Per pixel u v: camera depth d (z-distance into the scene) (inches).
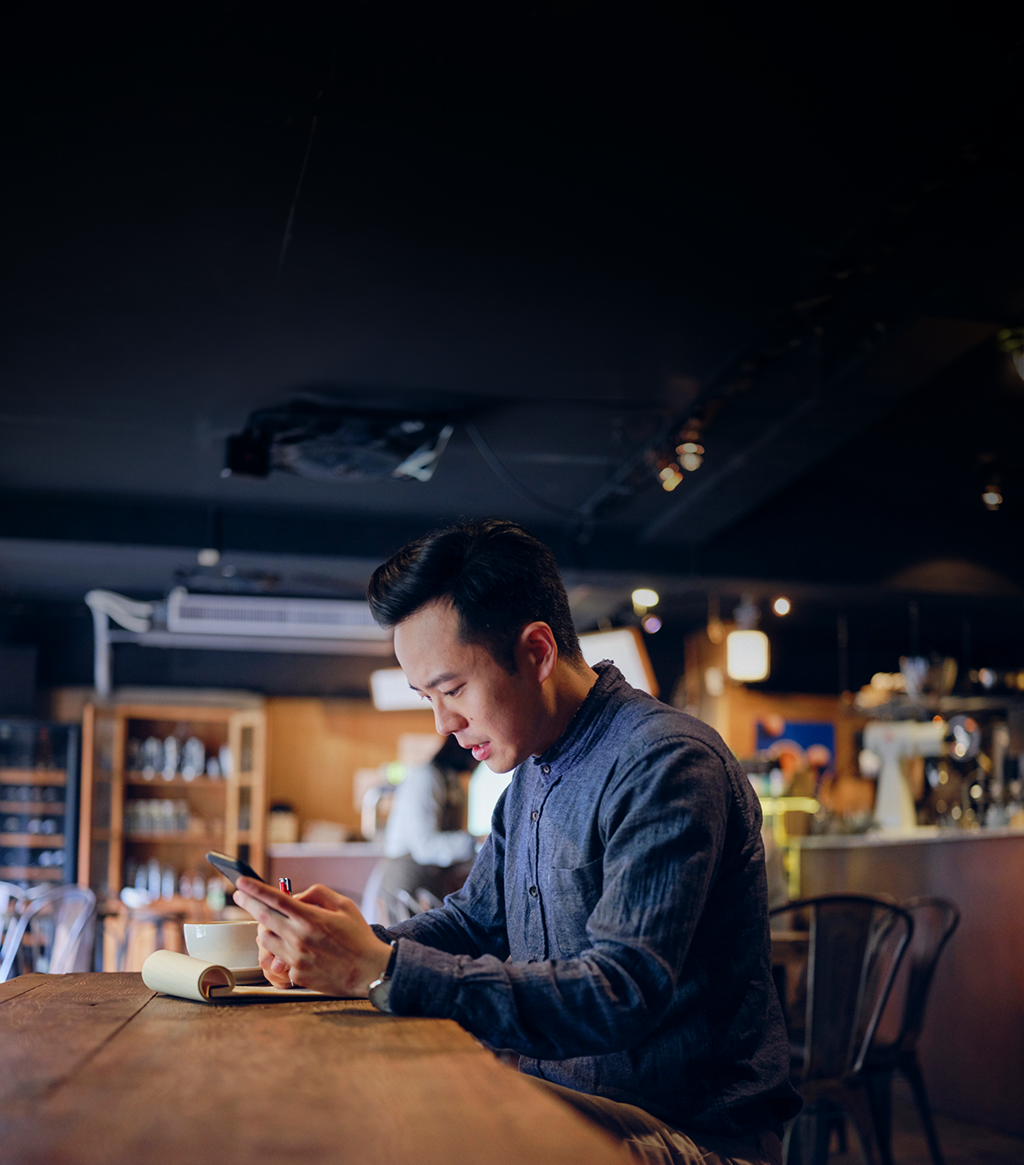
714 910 52.7
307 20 93.2
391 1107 31.1
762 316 146.2
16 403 178.1
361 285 138.2
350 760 346.6
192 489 227.1
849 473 249.0
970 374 191.9
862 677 373.4
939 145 109.2
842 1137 160.2
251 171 114.1
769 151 111.0
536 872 57.2
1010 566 270.5
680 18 92.9
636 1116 48.6
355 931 46.3
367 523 248.8
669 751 51.8
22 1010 49.2
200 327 150.3
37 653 325.4
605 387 170.9
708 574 256.8
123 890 304.7
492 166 113.3
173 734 339.0
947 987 191.2
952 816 221.3
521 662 54.4
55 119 105.7
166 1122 29.7
